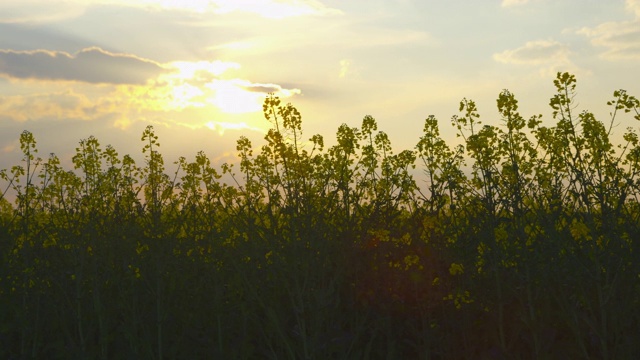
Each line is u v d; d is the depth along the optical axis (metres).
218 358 6.79
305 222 6.36
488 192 6.45
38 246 7.74
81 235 7.38
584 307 6.41
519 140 7.26
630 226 6.10
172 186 8.28
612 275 6.11
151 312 7.19
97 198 8.17
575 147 6.56
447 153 8.20
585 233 6.09
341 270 6.63
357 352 6.54
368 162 8.94
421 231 7.10
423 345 6.58
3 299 7.56
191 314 7.13
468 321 6.50
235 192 8.30
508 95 7.06
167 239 7.34
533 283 6.12
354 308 7.16
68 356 6.93
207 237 7.74
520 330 6.21
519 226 6.36
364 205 8.13
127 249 7.32
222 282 7.24
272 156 6.86
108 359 7.48
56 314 7.42
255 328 7.05
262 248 6.73
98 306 7.02
